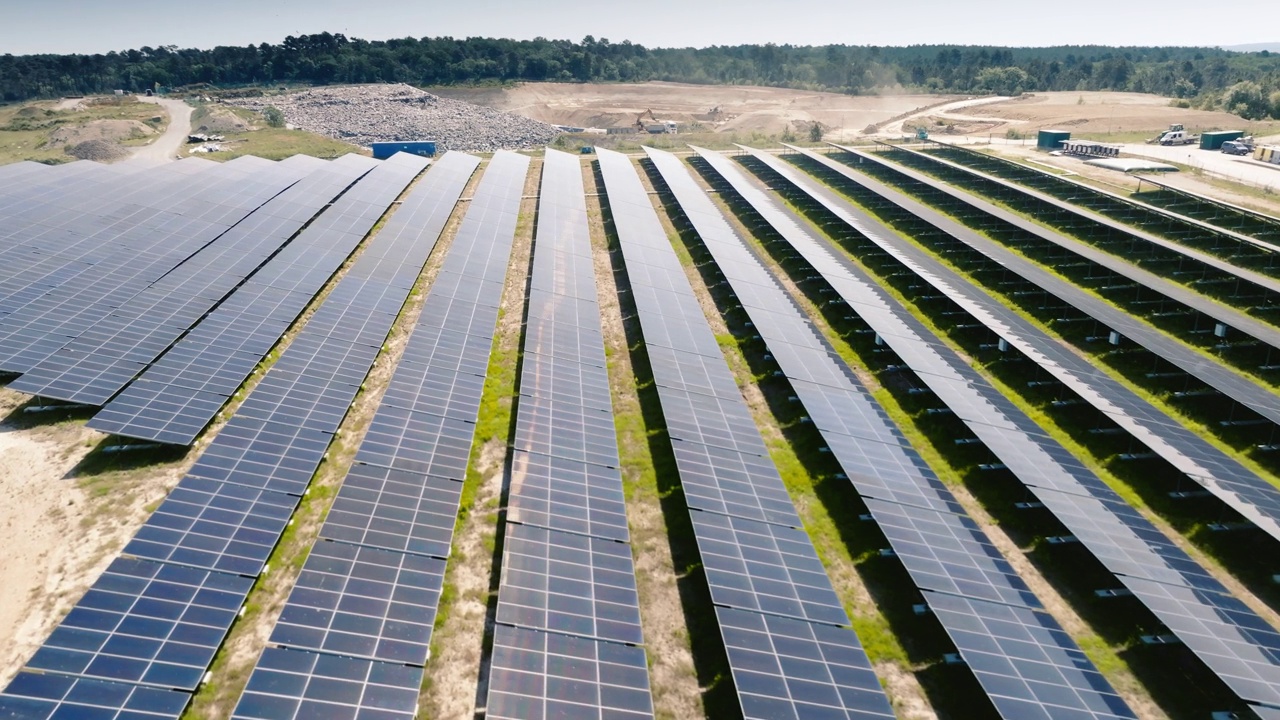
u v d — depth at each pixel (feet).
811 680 65.21
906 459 102.94
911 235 230.68
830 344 142.41
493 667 62.13
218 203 194.90
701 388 117.70
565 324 135.95
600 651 66.49
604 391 116.98
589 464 95.30
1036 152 378.94
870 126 554.87
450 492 85.71
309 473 86.48
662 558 87.35
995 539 94.43
